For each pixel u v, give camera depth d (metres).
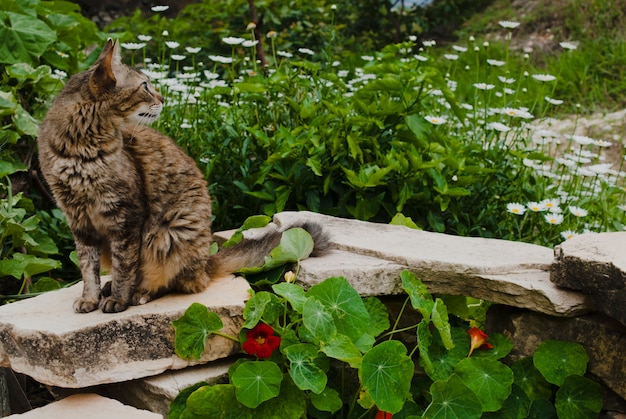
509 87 3.60
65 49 2.42
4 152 2.09
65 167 1.60
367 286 1.72
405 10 5.25
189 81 2.76
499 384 1.65
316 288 1.65
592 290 1.61
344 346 1.59
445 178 2.16
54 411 1.51
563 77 4.03
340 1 4.96
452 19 5.20
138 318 1.57
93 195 1.61
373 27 5.00
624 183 2.81
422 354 1.63
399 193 2.10
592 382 1.64
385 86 2.14
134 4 5.00
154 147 1.70
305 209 2.13
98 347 1.54
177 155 1.73
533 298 1.66
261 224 1.95
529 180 2.33
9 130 2.07
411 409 1.66
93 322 1.55
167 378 1.61
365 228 1.95
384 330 1.71
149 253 1.67
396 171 2.13
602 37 4.39
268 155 2.19
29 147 2.19
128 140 1.68
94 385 1.61
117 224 1.62
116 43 1.63
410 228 1.96
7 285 2.08
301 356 1.59
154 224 1.68
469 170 2.13
